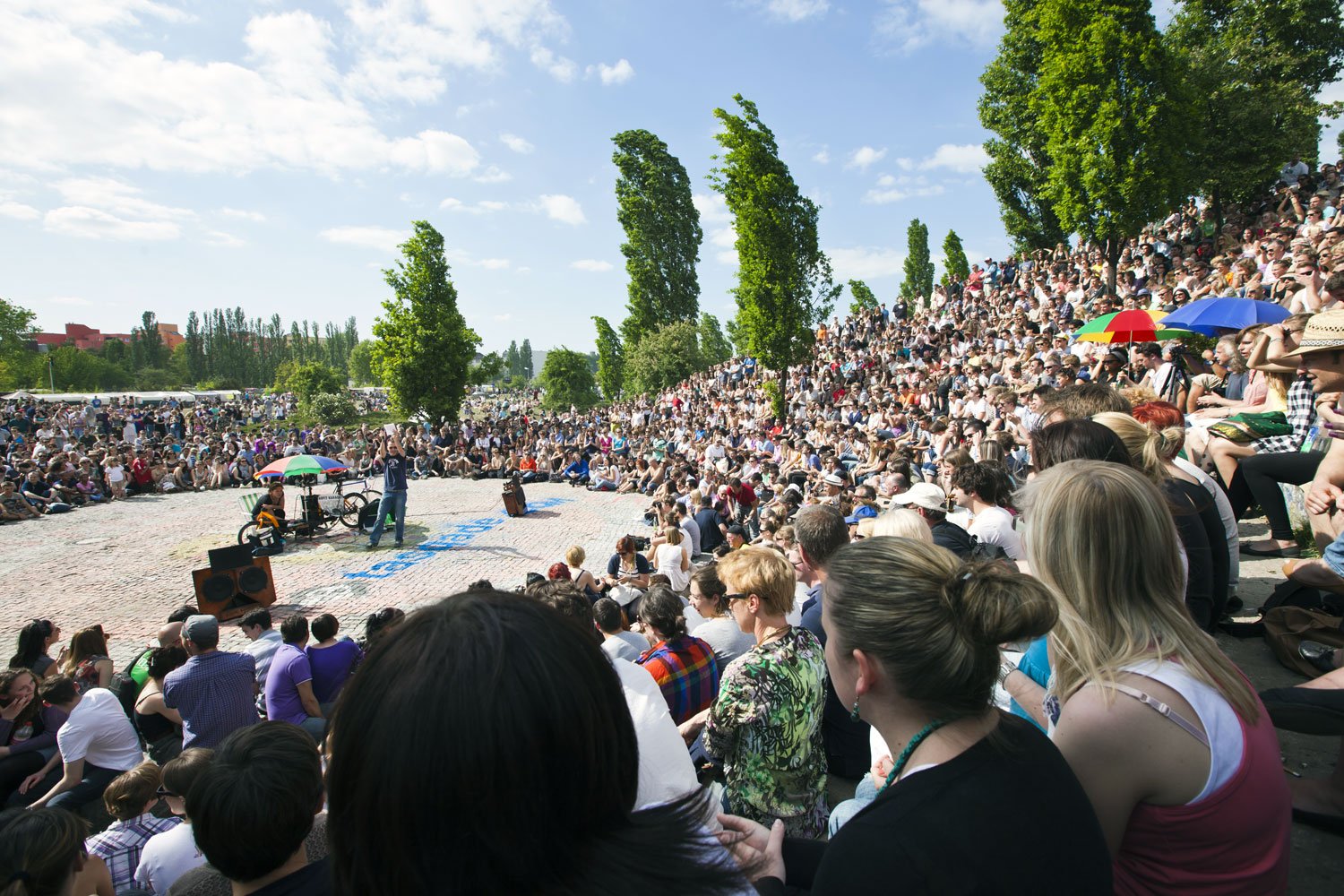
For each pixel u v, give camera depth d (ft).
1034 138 91.81
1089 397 11.51
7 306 252.83
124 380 335.67
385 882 2.62
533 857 2.56
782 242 68.39
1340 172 56.29
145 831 11.73
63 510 59.67
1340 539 10.43
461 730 2.46
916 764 4.07
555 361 207.62
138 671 19.13
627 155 164.04
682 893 2.80
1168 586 4.74
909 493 15.37
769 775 8.55
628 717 3.14
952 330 70.54
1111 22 57.47
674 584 26.11
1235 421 17.24
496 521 53.83
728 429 76.28
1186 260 56.54
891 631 4.06
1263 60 74.49
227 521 55.47
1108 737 4.32
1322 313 11.36
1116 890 4.44
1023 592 4.00
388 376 106.32
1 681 16.29
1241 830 4.11
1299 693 7.29
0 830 8.04
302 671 17.97
